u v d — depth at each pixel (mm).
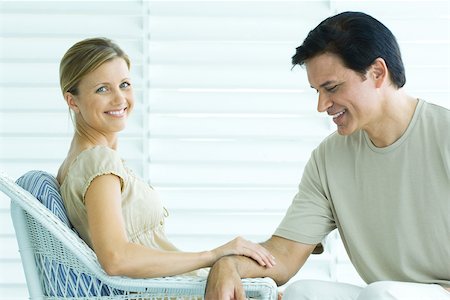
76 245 2988
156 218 3336
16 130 4844
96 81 3271
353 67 3045
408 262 3211
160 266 2994
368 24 3066
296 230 3326
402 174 3176
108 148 3158
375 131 3191
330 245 4859
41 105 4828
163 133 4801
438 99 4895
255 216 4891
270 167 4859
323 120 4855
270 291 3023
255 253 3148
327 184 3332
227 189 4871
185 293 3049
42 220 2971
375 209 3234
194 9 4789
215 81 4809
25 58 4805
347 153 3297
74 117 3379
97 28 4777
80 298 3088
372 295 2840
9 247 4914
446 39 4867
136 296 3055
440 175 3127
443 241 3143
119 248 2961
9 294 4914
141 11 4766
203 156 4836
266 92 4828
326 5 4816
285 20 4812
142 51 4773
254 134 4840
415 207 3166
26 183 3193
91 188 3047
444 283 3160
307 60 3104
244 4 4805
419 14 4855
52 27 4789
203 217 4871
